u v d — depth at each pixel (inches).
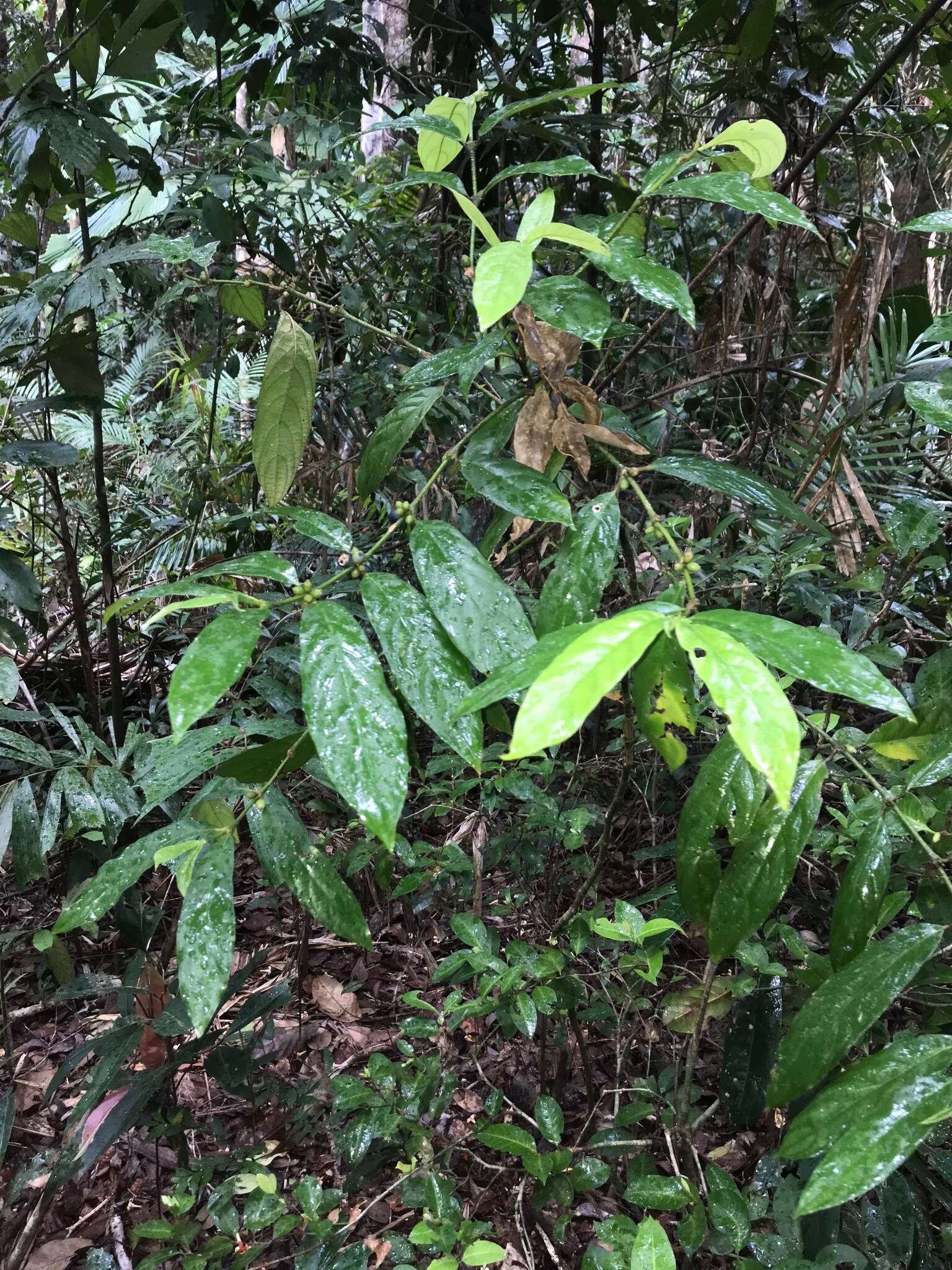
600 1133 48.6
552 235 27.2
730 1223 39.1
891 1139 21.8
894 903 31.2
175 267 69.1
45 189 71.5
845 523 67.2
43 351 67.1
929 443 83.9
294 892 33.6
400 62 108.5
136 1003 55.1
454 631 26.0
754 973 49.3
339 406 86.4
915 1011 55.0
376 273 94.1
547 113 85.6
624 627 18.6
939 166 124.1
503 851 64.3
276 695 57.7
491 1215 55.3
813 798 30.7
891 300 99.0
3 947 66.9
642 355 94.0
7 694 56.9
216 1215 45.9
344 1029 71.5
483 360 32.9
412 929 78.0
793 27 87.2
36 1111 65.1
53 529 82.6
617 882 78.9
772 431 93.0
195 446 126.9
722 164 33.7
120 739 86.5
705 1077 63.2
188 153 93.9
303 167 99.6
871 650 59.9
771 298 84.6
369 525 73.9
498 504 30.3
